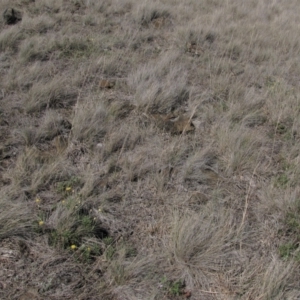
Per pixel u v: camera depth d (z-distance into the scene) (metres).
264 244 3.40
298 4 11.50
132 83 5.63
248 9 9.87
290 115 5.18
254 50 7.30
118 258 3.12
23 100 4.95
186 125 4.83
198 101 5.38
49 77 5.63
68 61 6.21
